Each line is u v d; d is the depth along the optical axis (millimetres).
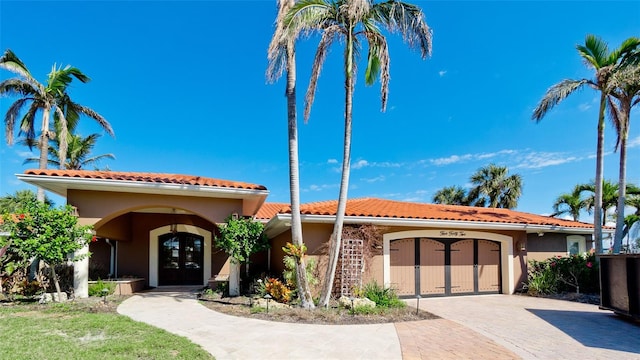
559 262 17609
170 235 21109
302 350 7555
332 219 13844
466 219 16016
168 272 20781
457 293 16562
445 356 7391
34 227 12078
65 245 12141
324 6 11672
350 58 12164
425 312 11953
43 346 7129
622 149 17141
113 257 20031
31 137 23891
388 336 8781
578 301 14875
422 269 16109
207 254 21094
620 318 11305
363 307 11414
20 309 11273
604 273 12133
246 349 7555
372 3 12297
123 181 12750
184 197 14500
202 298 14336
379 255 15305
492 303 14367
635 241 25859
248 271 18000
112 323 9250
